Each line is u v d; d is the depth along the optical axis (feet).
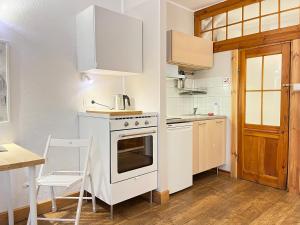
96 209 7.74
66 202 8.04
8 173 6.29
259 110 10.05
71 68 8.07
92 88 8.66
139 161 7.87
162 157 8.23
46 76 7.50
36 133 7.34
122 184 7.25
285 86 9.15
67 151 8.12
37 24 7.24
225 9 11.06
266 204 8.04
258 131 10.06
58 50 7.73
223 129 11.14
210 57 11.39
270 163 9.71
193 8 12.03
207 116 10.76
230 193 9.04
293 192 9.02
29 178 4.76
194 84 12.55
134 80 9.12
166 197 8.32
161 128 8.19
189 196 8.78
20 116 6.98
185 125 9.14
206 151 10.37
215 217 7.17
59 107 7.84
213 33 11.78
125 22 8.01
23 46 6.98
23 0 6.93
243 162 10.64
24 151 5.49
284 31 9.12
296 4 9.14
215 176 11.12
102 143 7.23
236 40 10.66
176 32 9.83
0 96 6.53
